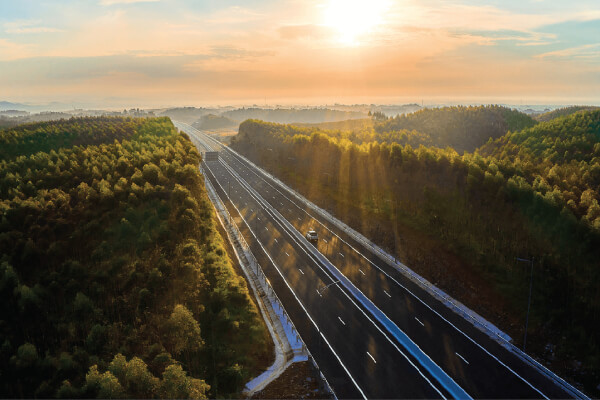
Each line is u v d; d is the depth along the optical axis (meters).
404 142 192.50
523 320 61.59
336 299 69.56
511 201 80.62
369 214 109.50
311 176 158.38
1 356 46.91
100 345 49.91
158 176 91.38
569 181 88.50
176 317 50.09
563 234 68.44
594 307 59.00
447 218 90.25
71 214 74.75
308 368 51.44
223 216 117.94
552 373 49.75
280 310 65.62
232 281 62.94
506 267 71.38
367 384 47.78
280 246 95.06
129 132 170.50
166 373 41.78
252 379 49.59
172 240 68.31
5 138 135.50
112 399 39.59
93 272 61.69
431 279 75.94
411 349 54.81
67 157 114.06
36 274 61.44
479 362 52.03
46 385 43.81
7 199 80.81
